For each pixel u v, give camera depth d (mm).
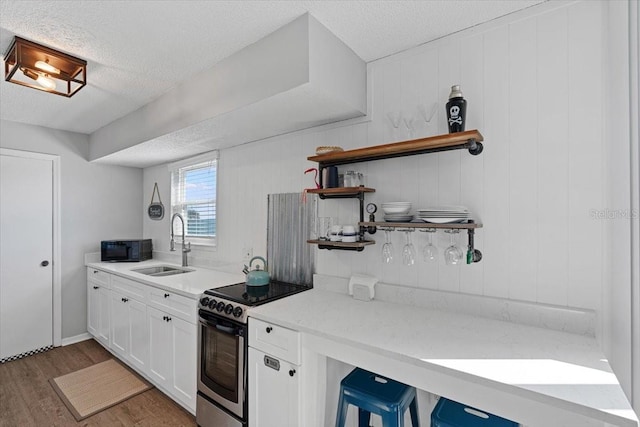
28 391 2521
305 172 2262
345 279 2145
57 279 3375
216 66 2037
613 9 1346
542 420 1002
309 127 2332
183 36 1740
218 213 3080
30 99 2604
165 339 2373
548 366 1132
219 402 1911
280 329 1618
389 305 1869
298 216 2434
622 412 871
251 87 1827
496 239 1625
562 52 1460
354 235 1964
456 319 1616
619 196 1330
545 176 1500
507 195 1595
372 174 2059
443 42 1782
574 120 1434
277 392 1629
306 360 1567
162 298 2412
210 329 2006
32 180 3240
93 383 2641
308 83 1563
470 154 1693
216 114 2043
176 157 3383
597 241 1385
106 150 3281
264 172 2668
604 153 1369
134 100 2625
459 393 1150
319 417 1671
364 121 2070
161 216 3785
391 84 1968
